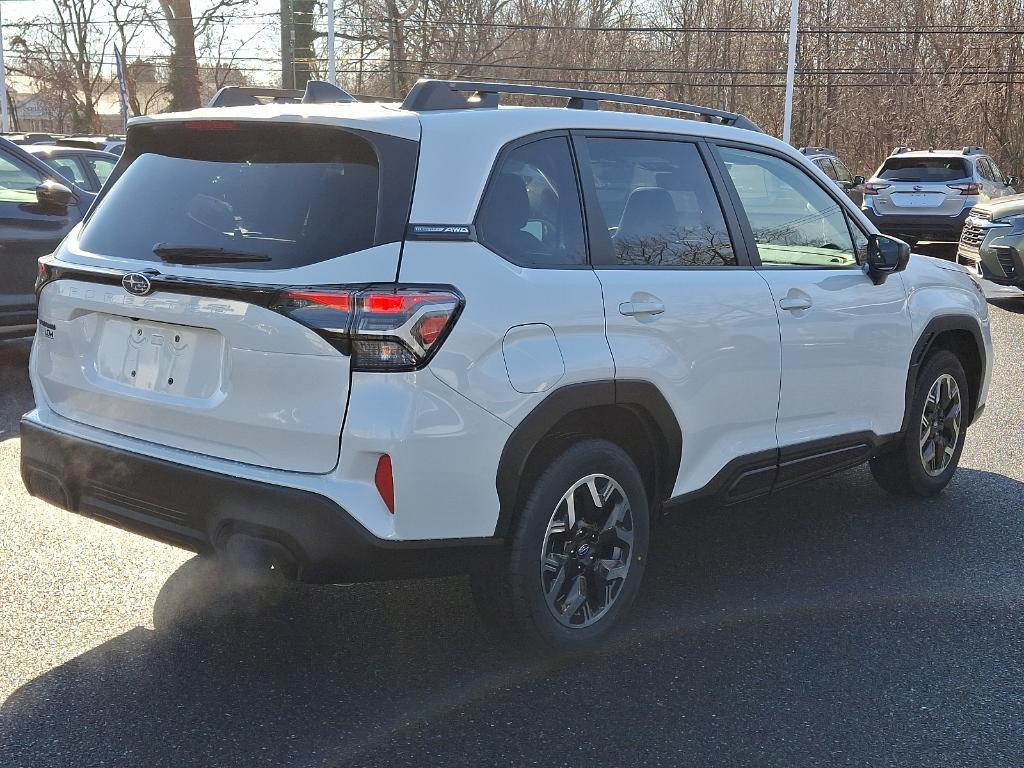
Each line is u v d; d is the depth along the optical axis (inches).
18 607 156.6
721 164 167.2
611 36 2050.9
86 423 141.4
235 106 152.9
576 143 146.0
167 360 132.2
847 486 227.9
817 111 2027.6
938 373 210.2
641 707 132.0
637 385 143.1
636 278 146.3
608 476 144.1
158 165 141.6
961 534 198.1
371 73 1904.5
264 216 128.0
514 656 145.3
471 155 131.2
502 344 127.4
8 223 299.7
